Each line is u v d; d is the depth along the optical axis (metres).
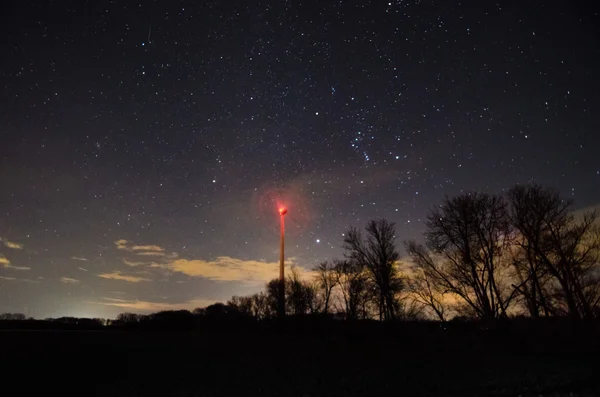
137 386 17.92
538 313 37.75
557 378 17.58
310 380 19.17
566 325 35.62
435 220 42.25
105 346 32.50
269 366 23.56
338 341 39.03
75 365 23.19
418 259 42.44
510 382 17.19
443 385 17.39
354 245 50.62
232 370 22.03
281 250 52.56
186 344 35.25
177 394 16.44
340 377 19.98
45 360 24.69
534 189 39.22
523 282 38.44
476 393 15.34
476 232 40.38
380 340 39.72
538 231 38.25
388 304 46.66
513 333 35.69
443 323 41.03
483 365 23.30
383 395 15.81
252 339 40.28
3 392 16.73
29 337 37.50
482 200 40.94
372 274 49.69
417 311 42.41
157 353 29.08
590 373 18.94
